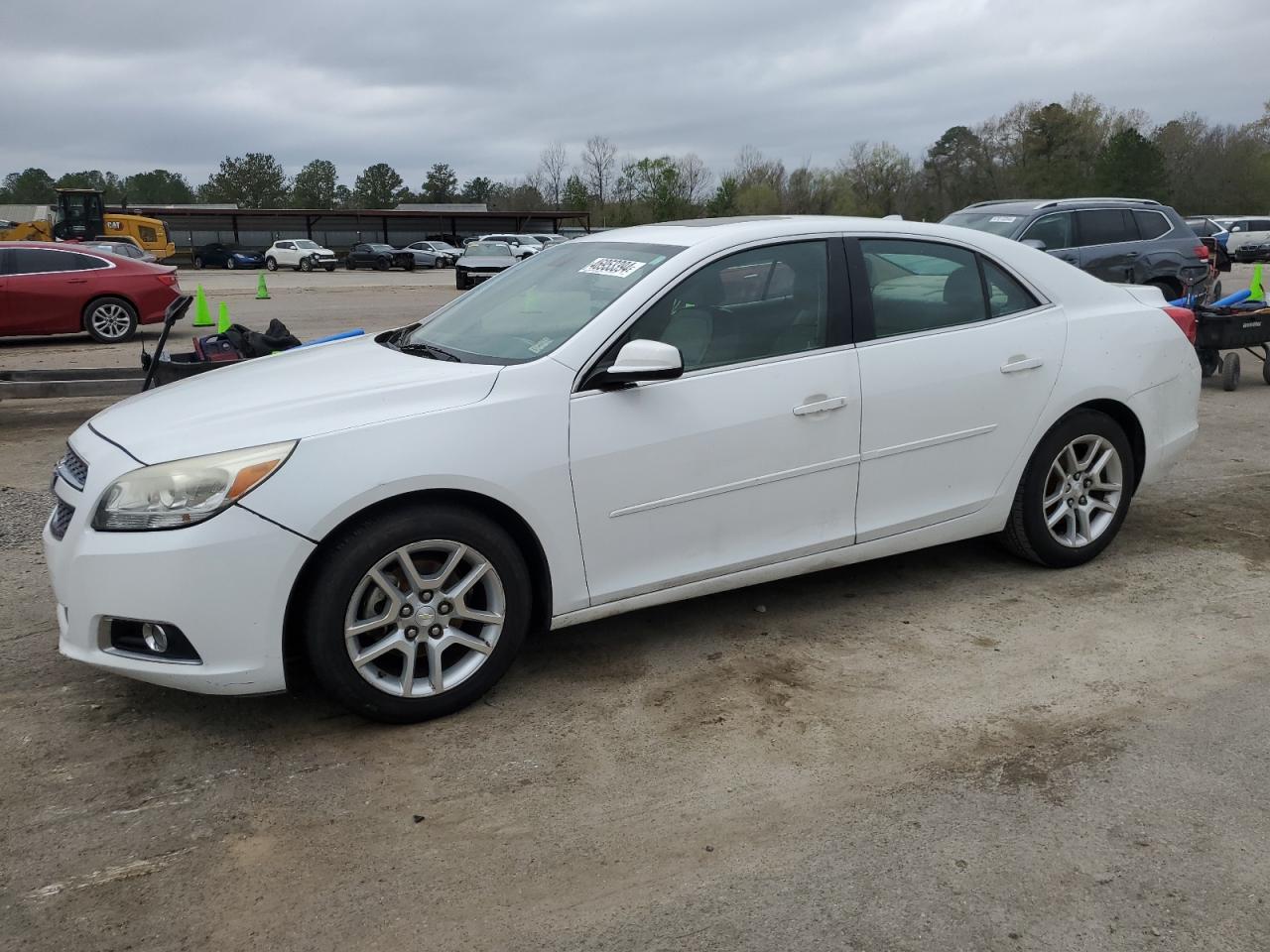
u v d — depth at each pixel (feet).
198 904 8.45
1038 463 14.92
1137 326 15.65
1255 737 10.87
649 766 10.51
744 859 9.00
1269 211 244.83
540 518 11.45
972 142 257.55
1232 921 8.11
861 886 8.61
